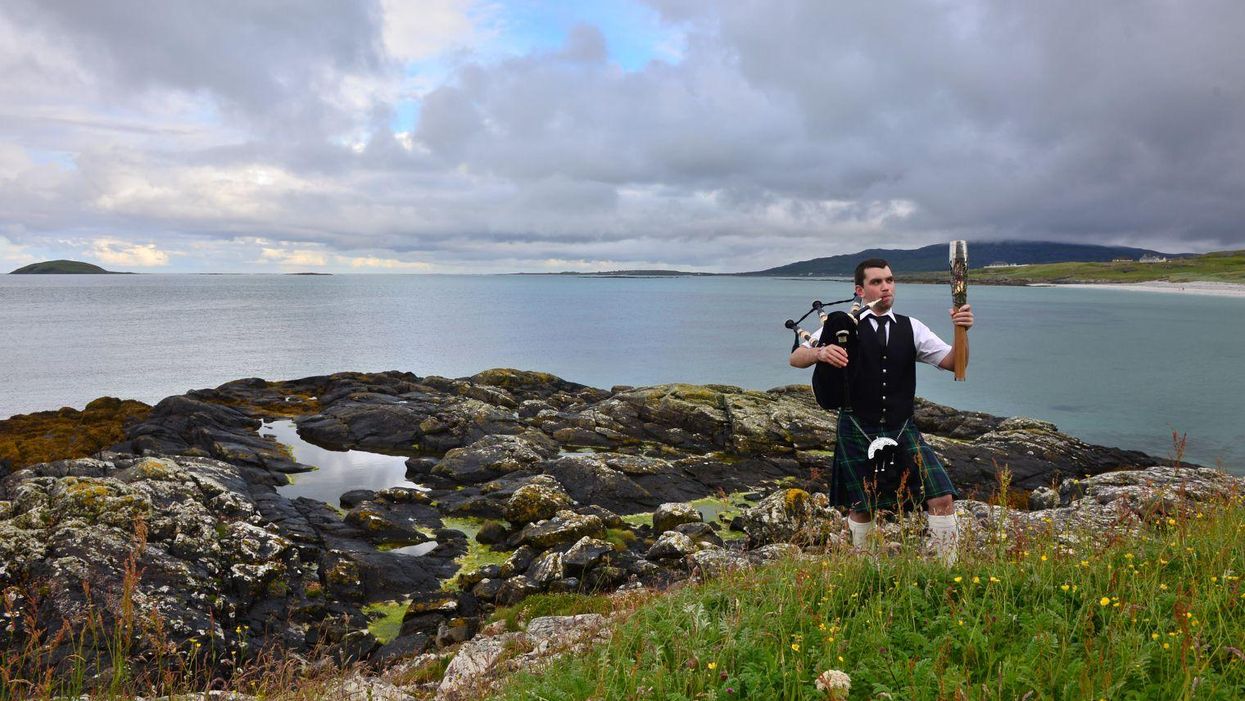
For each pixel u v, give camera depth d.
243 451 22.17
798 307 165.38
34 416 25.86
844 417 5.90
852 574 4.96
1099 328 89.50
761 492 20.70
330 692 6.03
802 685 3.56
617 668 4.01
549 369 56.00
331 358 61.28
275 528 14.91
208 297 195.75
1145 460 23.70
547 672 4.62
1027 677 3.30
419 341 77.50
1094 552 4.84
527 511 16.67
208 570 12.02
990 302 157.62
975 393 43.09
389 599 13.23
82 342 72.00
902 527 5.33
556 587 12.88
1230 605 3.94
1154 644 3.45
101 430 23.69
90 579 10.51
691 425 26.41
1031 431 24.83
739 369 56.12
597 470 20.03
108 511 12.36
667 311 146.38
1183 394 41.84
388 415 26.52
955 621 3.85
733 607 4.89
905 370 5.77
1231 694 3.06
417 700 6.31
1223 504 5.80
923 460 5.61
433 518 17.50
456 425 25.98
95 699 4.95
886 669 3.53
